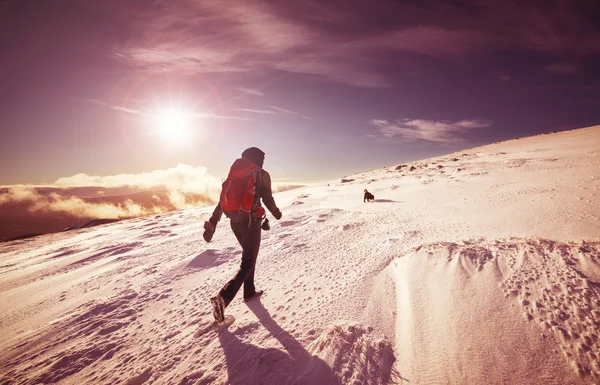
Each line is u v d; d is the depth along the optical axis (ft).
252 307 7.38
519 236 10.75
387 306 6.73
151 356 5.90
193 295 8.86
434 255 8.66
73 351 6.38
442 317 5.89
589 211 12.92
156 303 8.55
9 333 7.94
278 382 4.50
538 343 4.91
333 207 27.14
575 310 5.53
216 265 11.66
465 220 15.05
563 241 9.39
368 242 12.42
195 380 4.92
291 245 13.38
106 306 8.52
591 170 26.96
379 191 40.68
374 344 5.32
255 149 7.60
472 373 4.50
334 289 7.86
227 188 6.93
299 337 5.68
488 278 7.00
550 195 18.22
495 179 33.37
